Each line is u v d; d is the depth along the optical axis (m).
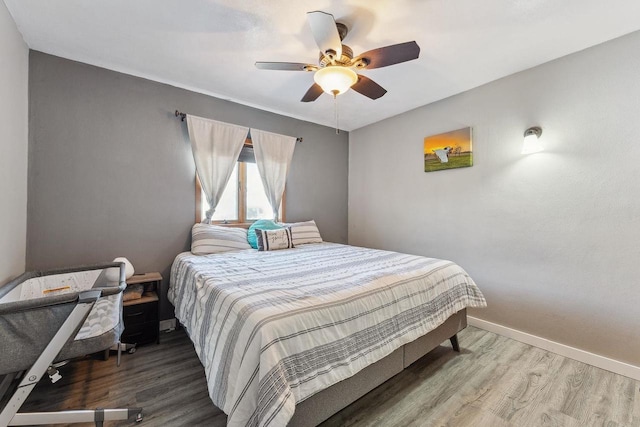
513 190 2.44
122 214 2.43
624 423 1.44
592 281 2.03
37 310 1.11
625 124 1.89
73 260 2.22
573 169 2.11
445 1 1.60
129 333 2.17
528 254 2.35
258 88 2.73
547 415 1.49
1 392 1.11
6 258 1.69
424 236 3.17
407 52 1.63
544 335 2.25
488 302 2.61
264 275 1.78
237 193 3.19
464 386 1.74
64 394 1.61
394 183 3.51
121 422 1.40
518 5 1.63
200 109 2.84
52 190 2.14
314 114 3.46
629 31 1.85
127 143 2.45
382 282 1.65
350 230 4.13
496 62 2.26
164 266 2.64
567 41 1.97
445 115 2.96
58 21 1.78
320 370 1.17
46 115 2.12
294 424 1.12
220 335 1.27
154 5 1.64
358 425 1.42
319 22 1.41
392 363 1.57
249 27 1.84
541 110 2.27
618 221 1.92
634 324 1.86
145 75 2.48
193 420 1.42
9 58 1.71
